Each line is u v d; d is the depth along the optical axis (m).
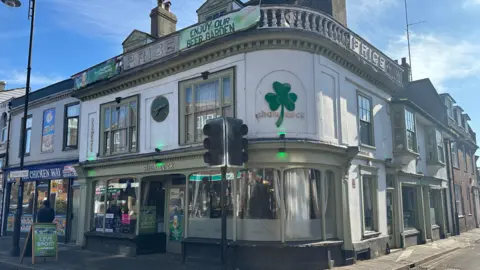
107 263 12.06
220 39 11.62
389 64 15.78
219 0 13.90
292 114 11.00
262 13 11.34
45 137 19.44
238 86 11.45
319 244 10.72
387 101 15.84
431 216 19.45
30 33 14.69
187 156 12.35
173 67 13.24
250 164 10.84
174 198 14.16
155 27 16.95
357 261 12.01
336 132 12.09
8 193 21.44
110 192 15.15
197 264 11.57
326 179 11.66
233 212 11.07
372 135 14.27
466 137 27.05
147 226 14.00
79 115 17.81
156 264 11.79
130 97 14.76
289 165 10.83
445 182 21.55
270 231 10.70
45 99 19.56
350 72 13.21
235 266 10.64
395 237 15.32
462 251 15.72
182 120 12.88
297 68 11.20
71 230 17.36
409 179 16.88
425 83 22.08
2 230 21.17
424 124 19.78
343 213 11.71
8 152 21.91
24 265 11.88
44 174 18.91
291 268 10.33
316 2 14.38
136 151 14.17
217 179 11.88
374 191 14.09
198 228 12.04
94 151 15.94
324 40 11.46
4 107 23.05
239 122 9.12
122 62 15.06
